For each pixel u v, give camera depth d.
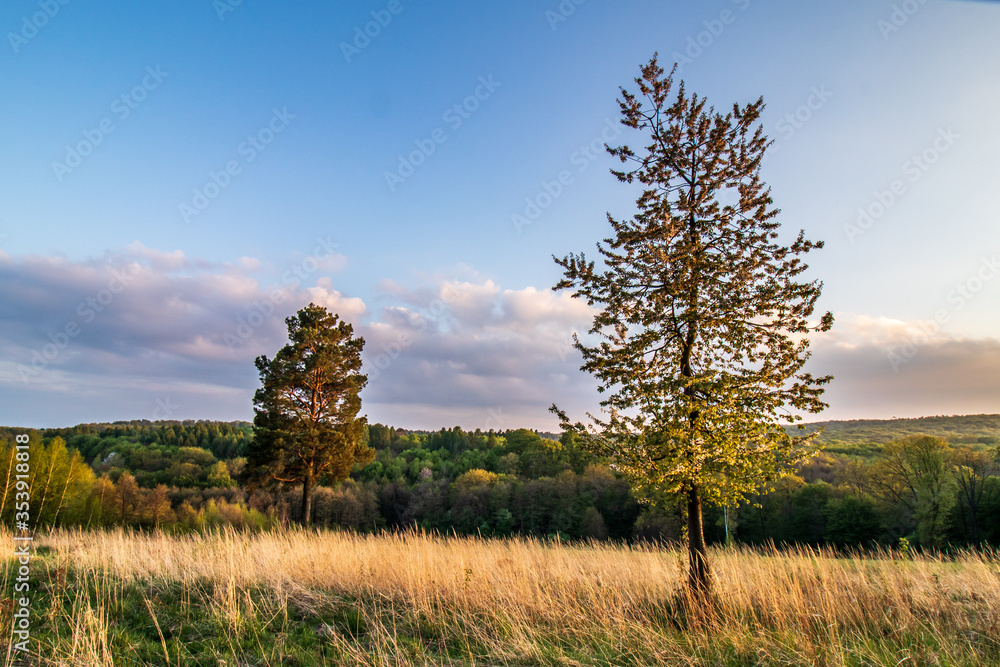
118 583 7.13
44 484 25.16
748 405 6.38
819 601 6.54
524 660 5.19
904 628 5.88
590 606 6.93
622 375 7.01
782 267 6.86
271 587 7.35
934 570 8.24
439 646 5.72
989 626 5.83
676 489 6.35
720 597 6.49
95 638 4.96
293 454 22.72
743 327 6.84
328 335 23.61
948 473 29.47
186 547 9.73
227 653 5.18
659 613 6.82
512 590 7.29
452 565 8.38
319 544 11.16
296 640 5.75
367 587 7.64
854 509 33.09
